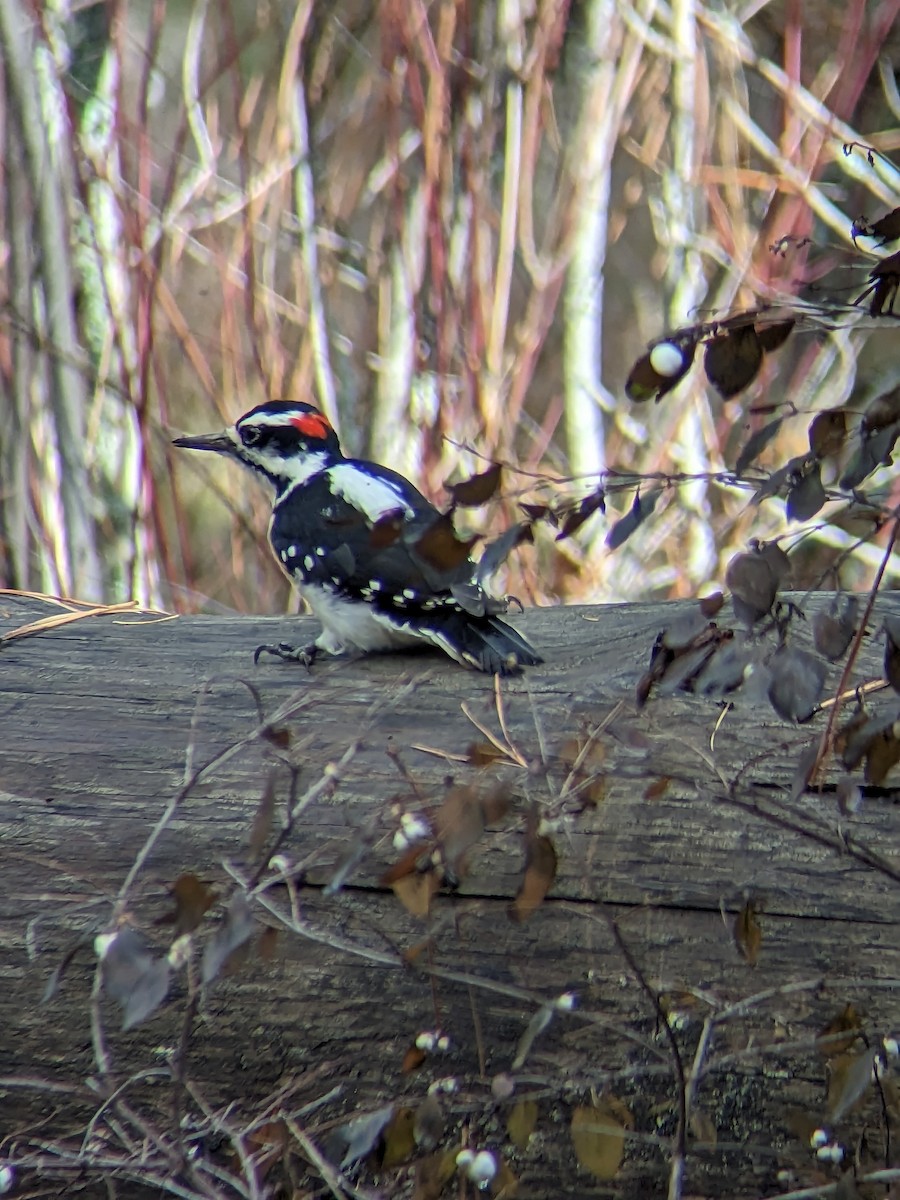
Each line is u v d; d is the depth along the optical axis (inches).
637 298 727.1
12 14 587.5
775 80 643.5
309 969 232.2
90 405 601.9
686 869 232.5
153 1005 187.6
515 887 231.9
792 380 625.0
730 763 239.0
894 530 181.3
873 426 173.8
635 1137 218.2
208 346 636.7
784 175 619.5
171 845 239.0
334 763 237.8
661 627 258.4
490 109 604.1
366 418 610.9
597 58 618.8
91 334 602.2
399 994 231.6
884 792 232.1
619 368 723.4
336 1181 213.5
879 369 676.1
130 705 258.4
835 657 186.7
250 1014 232.2
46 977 234.7
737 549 575.5
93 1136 229.8
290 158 614.9
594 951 230.7
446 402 594.6
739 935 210.7
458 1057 230.5
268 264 611.8
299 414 354.0
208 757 248.1
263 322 610.2
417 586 270.2
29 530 592.4
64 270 594.9
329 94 646.5
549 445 642.8
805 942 229.3
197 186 611.5
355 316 639.1
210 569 633.0
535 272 609.0
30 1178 232.8
